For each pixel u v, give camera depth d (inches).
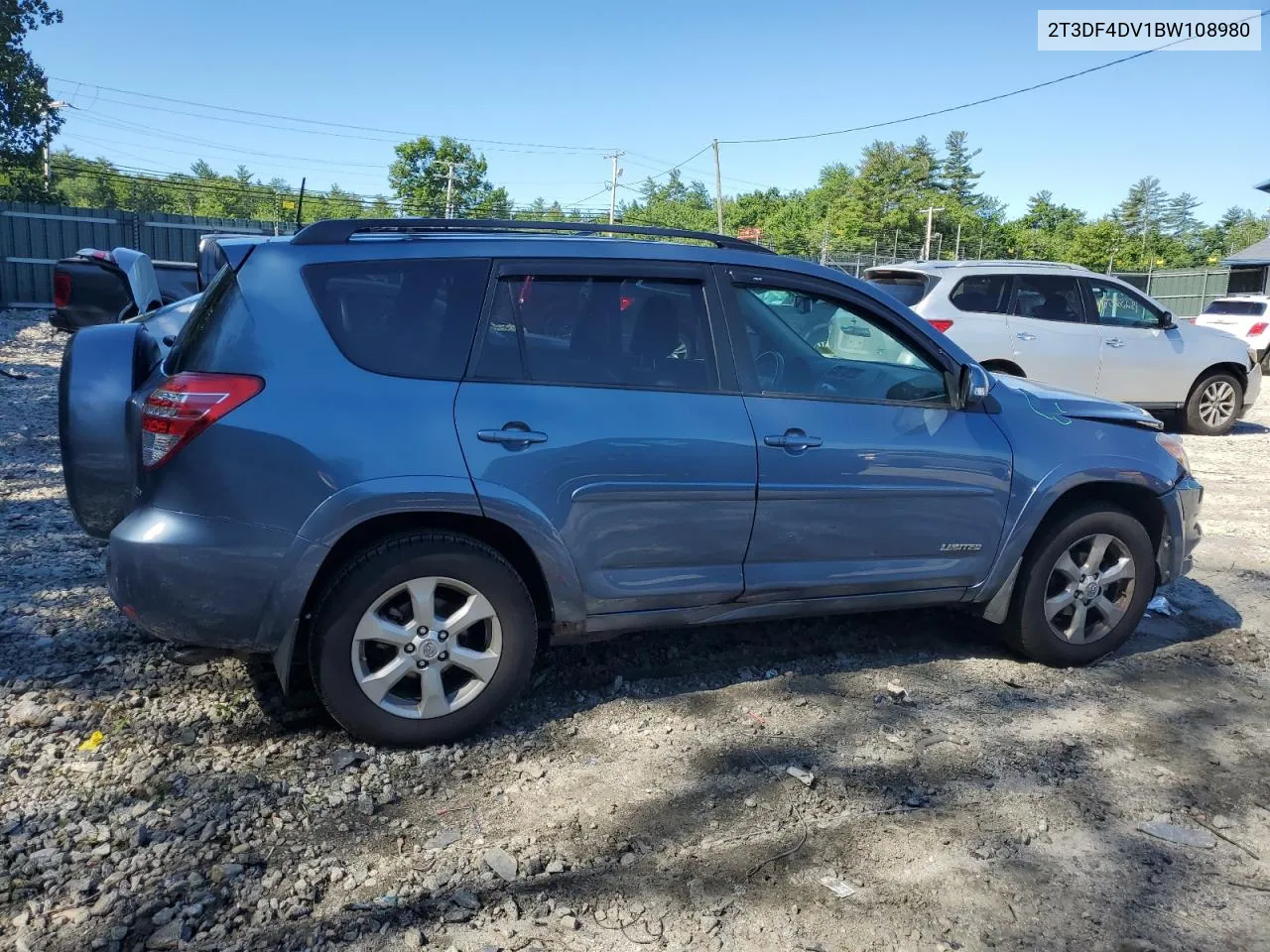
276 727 145.2
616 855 118.6
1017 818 129.4
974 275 417.7
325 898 108.9
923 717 158.2
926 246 3257.9
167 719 146.0
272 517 129.1
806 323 160.9
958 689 169.6
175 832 119.1
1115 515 177.9
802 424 155.3
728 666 174.6
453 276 141.2
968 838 124.5
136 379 161.0
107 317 470.9
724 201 4047.7
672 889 112.7
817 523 157.5
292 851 116.8
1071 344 428.1
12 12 1243.2
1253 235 4207.7
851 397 161.2
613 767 139.1
